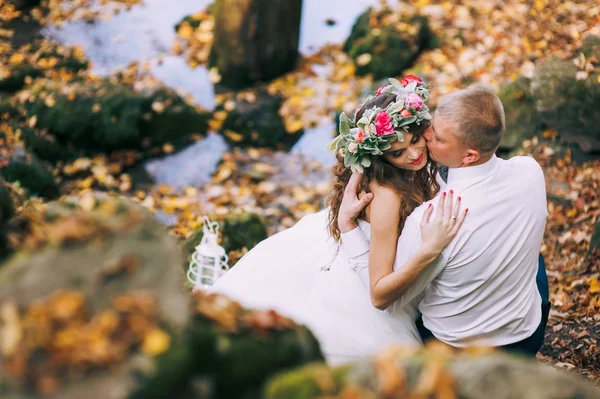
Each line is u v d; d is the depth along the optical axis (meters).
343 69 7.56
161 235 1.42
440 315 2.73
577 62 5.54
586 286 4.32
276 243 3.17
